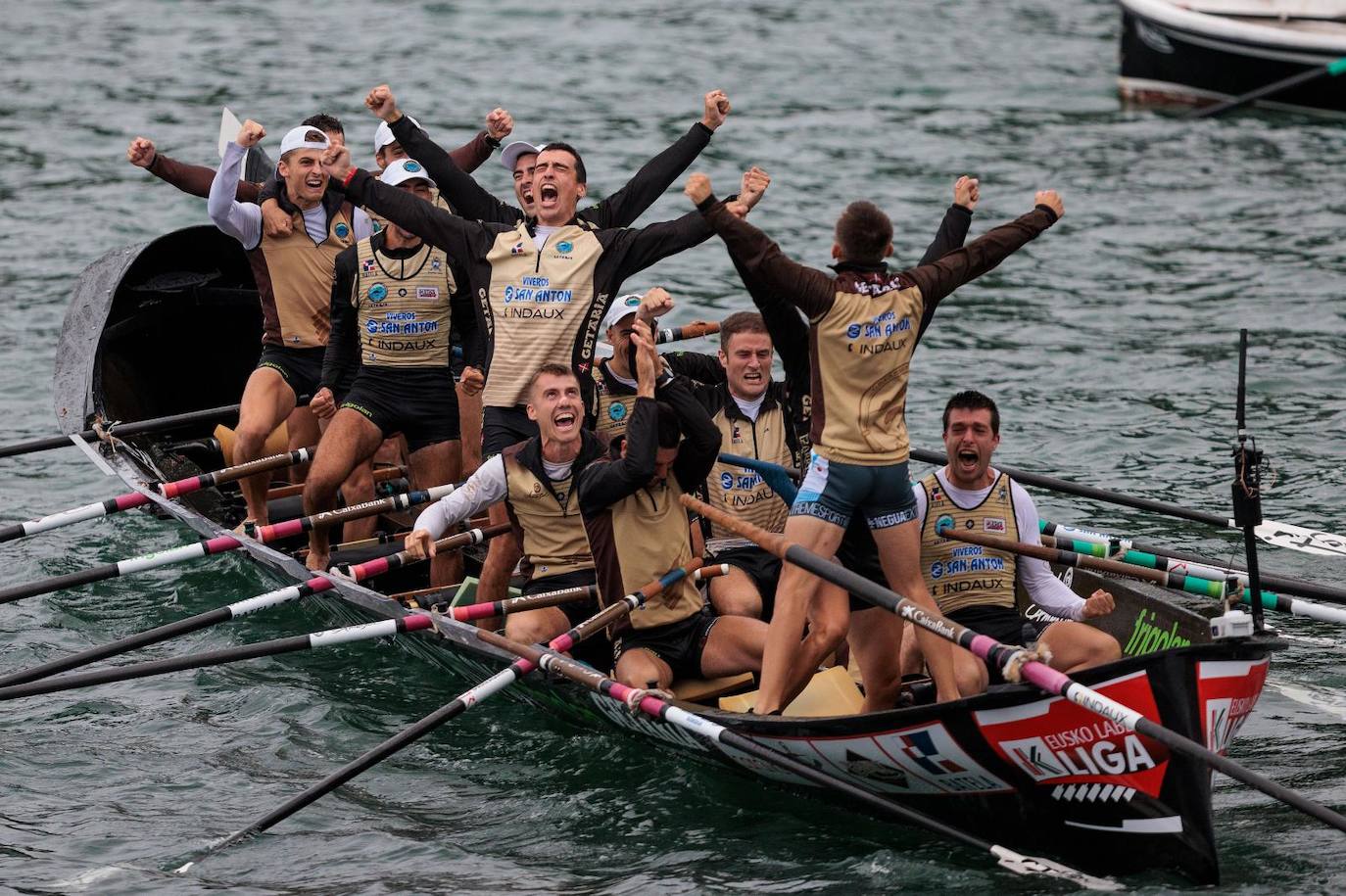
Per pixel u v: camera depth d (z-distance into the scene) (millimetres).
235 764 29672
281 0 111562
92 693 32781
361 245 34688
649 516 28812
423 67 92875
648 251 31531
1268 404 47844
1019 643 28406
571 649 31562
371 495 37875
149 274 44219
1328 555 37875
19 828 27141
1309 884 24125
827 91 88938
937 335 55000
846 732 25750
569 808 27828
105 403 41656
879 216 24844
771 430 32156
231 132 35844
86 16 105750
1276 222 66500
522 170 36375
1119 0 87938
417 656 33938
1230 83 84812
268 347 38094
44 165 73312
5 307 56844
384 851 26344
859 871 25297
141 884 25281
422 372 35250
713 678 29359
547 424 28859
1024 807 25266
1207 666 23844
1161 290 58969
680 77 91312
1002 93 89312
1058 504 41469
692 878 25234
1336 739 29312
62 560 39844
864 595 24609
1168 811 23875
